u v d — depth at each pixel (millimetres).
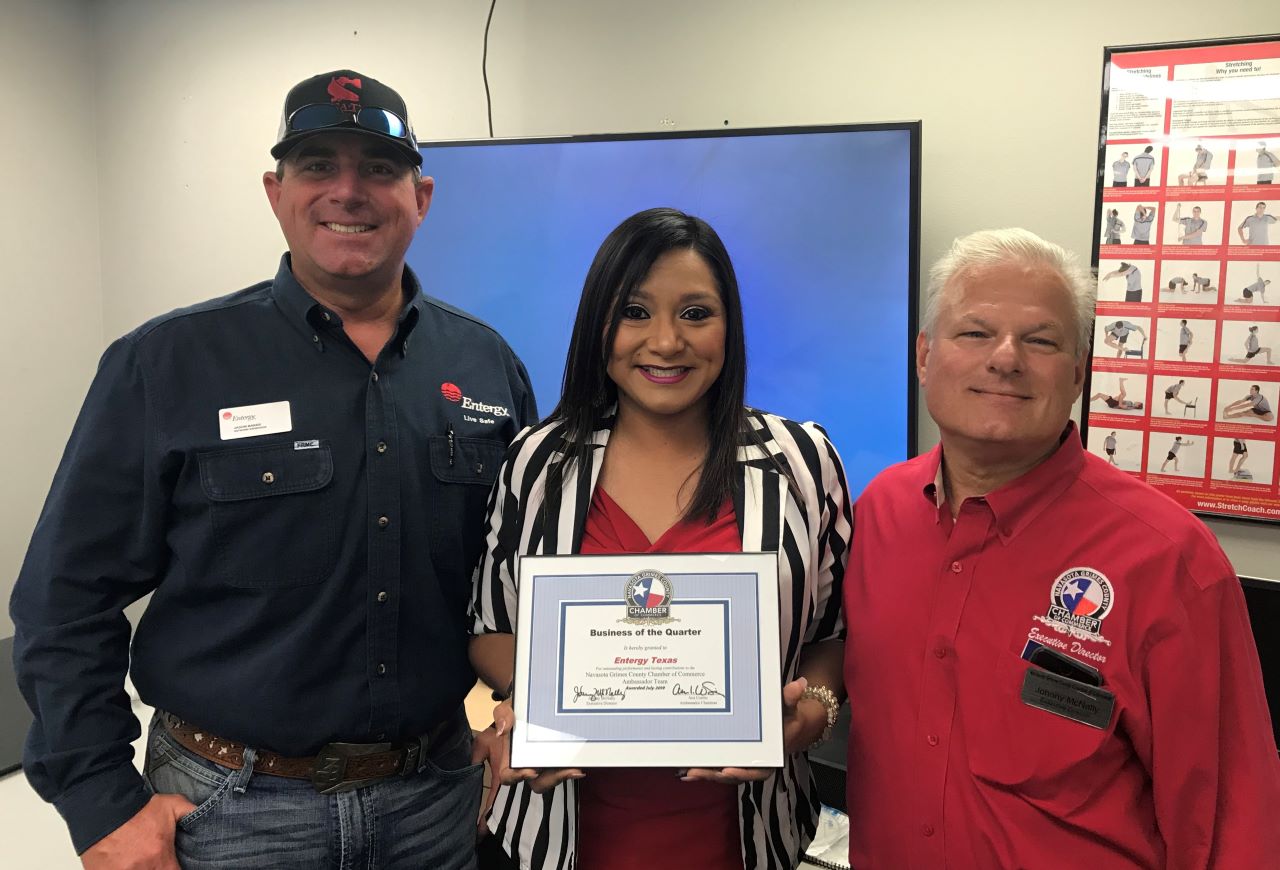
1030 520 1125
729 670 1131
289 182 1362
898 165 2129
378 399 1396
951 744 1127
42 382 3057
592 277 1226
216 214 3002
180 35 2969
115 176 3137
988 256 1124
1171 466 2041
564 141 2375
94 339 3217
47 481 3100
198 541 1326
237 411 1344
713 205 2277
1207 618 1027
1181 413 2020
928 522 1221
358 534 1359
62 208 3068
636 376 1200
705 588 1153
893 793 1177
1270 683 1623
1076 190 2076
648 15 2424
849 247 2180
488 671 1338
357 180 1350
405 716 1385
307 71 2822
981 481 1166
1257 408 1955
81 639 1305
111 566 1332
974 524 1153
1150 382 2039
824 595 1323
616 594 1160
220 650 1334
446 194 2490
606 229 2371
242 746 1338
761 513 1220
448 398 1502
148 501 1326
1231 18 1920
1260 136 1895
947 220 2193
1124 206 2014
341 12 2756
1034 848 1058
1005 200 2135
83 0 3068
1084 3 2025
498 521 1340
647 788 1191
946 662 1147
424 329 1538
